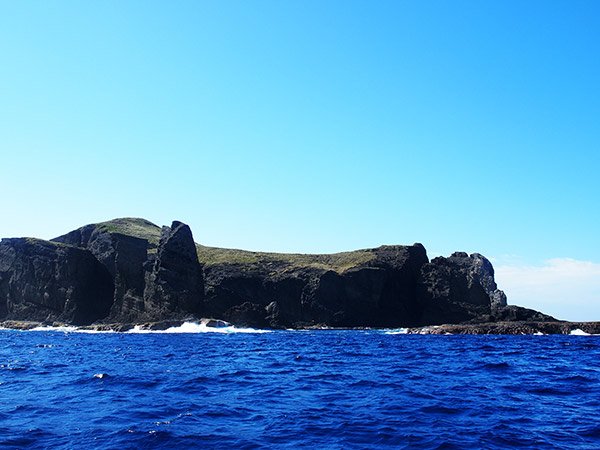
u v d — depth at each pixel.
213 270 168.38
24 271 153.38
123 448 15.98
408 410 22.31
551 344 75.62
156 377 34.12
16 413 21.38
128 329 131.50
